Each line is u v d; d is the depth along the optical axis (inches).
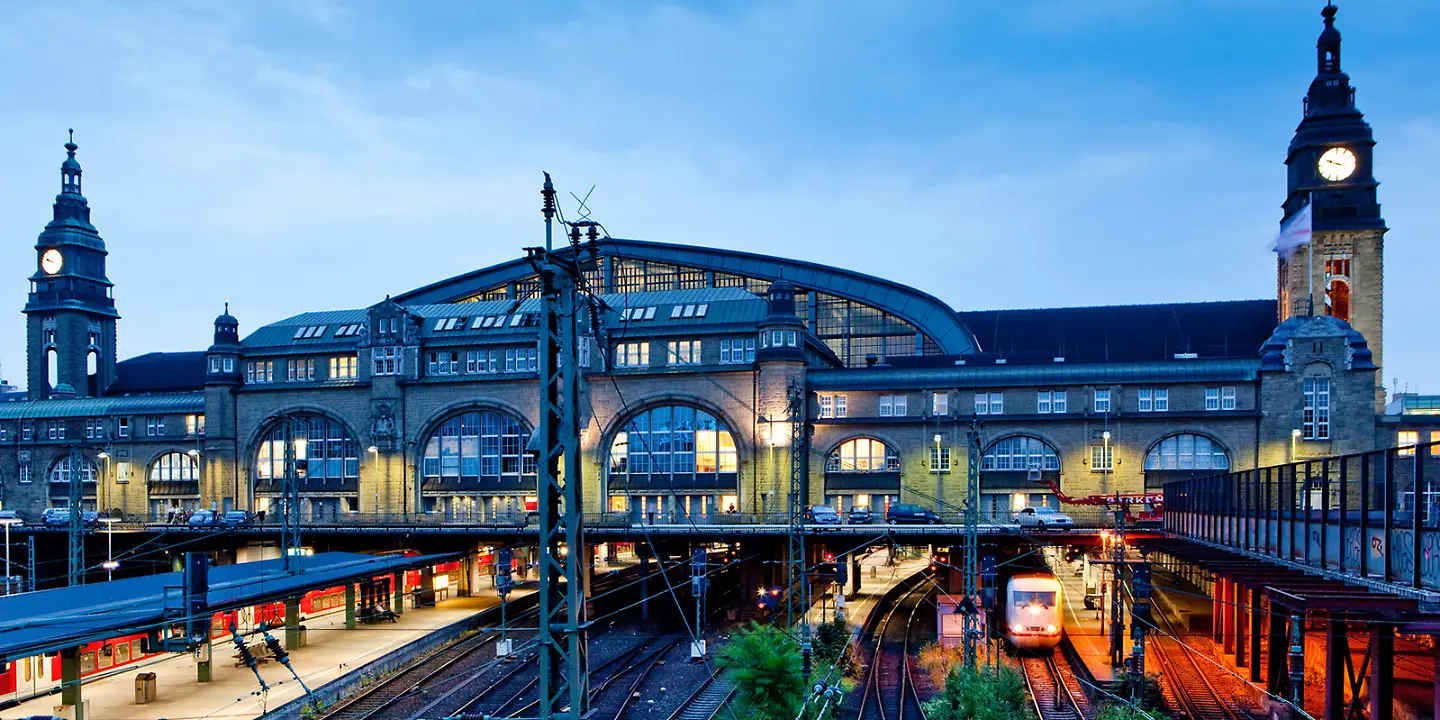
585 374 3508.9
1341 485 1288.1
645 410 3479.3
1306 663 1817.2
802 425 3319.4
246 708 1713.8
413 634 2461.9
